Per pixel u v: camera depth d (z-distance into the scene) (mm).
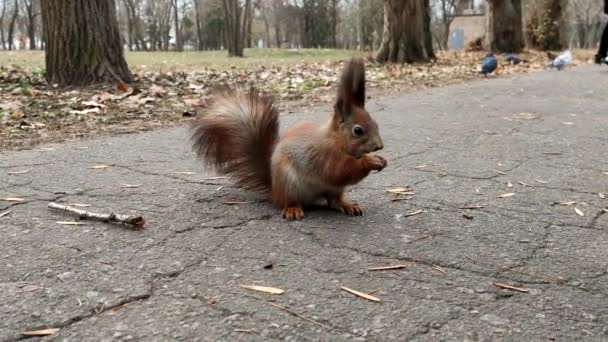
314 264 857
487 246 917
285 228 968
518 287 811
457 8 14625
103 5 2402
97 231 949
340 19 16234
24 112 1855
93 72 2398
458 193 1134
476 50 6574
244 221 992
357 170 959
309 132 1001
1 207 1040
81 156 1367
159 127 1708
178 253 883
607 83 3041
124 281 811
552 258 884
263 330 722
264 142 1065
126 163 1312
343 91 962
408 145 1497
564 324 741
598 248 916
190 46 18969
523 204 1082
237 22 7930
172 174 1233
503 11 5871
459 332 723
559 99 2406
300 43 16969
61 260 861
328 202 1048
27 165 1291
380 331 722
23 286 798
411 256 883
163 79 2771
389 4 4238
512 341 712
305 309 758
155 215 1014
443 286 809
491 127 1733
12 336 710
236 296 781
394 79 3188
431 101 2338
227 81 2873
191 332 718
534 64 4527
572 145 1508
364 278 824
